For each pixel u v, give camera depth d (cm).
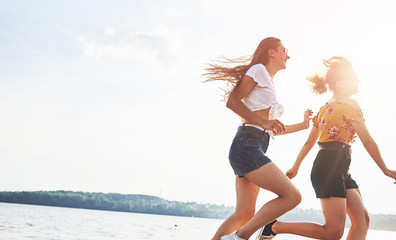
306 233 295
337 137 300
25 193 7800
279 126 254
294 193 251
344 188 292
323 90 329
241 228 256
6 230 988
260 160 255
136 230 1402
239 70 287
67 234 975
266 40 296
